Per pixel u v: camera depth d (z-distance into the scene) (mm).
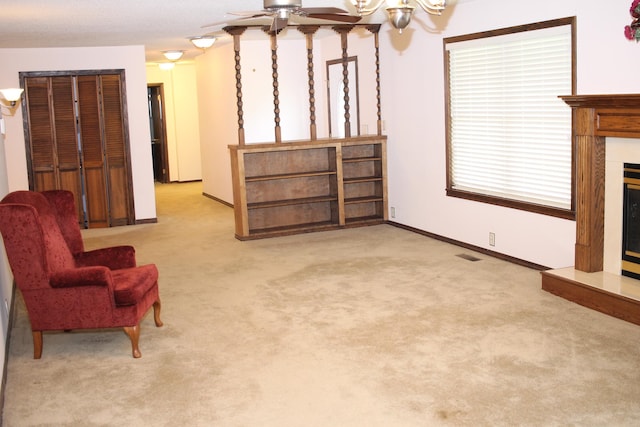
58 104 8359
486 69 6070
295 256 6543
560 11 5066
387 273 5734
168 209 9984
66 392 3574
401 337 4176
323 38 9148
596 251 4820
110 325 3996
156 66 12844
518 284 5227
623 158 4531
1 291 4195
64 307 3984
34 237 3875
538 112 5500
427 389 3422
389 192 7957
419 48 7012
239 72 7289
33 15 5402
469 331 4227
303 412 3229
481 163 6297
